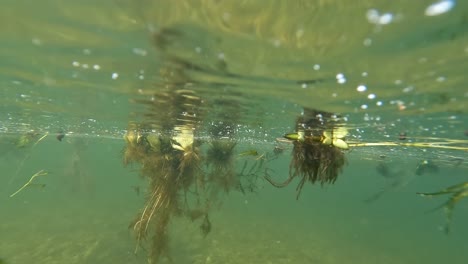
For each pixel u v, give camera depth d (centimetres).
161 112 1145
